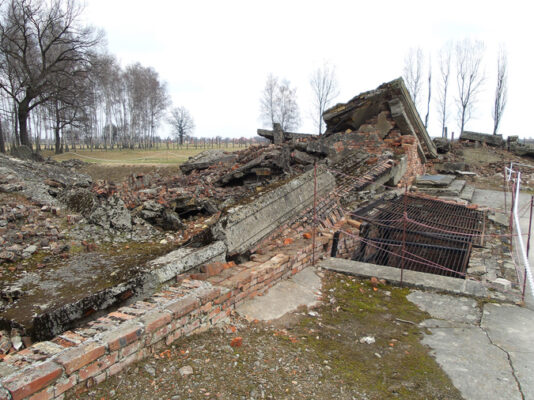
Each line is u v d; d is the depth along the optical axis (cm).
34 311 446
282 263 484
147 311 311
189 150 5262
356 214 791
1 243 628
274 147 1448
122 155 4106
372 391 280
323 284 504
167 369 277
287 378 288
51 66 2852
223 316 372
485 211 921
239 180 1338
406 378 297
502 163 1789
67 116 4356
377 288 494
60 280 542
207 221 861
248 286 415
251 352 320
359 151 1198
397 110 1280
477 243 687
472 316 407
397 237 774
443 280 500
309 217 667
